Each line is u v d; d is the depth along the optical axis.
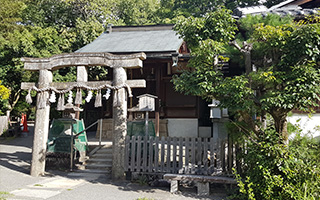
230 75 9.38
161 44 11.73
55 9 24.45
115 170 7.23
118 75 7.46
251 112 6.30
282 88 5.67
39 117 7.98
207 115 13.52
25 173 7.92
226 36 5.95
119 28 15.89
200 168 6.70
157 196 5.86
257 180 5.19
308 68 5.05
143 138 7.69
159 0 37.31
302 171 4.87
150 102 8.04
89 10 23.89
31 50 16.66
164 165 7.30
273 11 8.91
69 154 8.59
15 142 14.19
